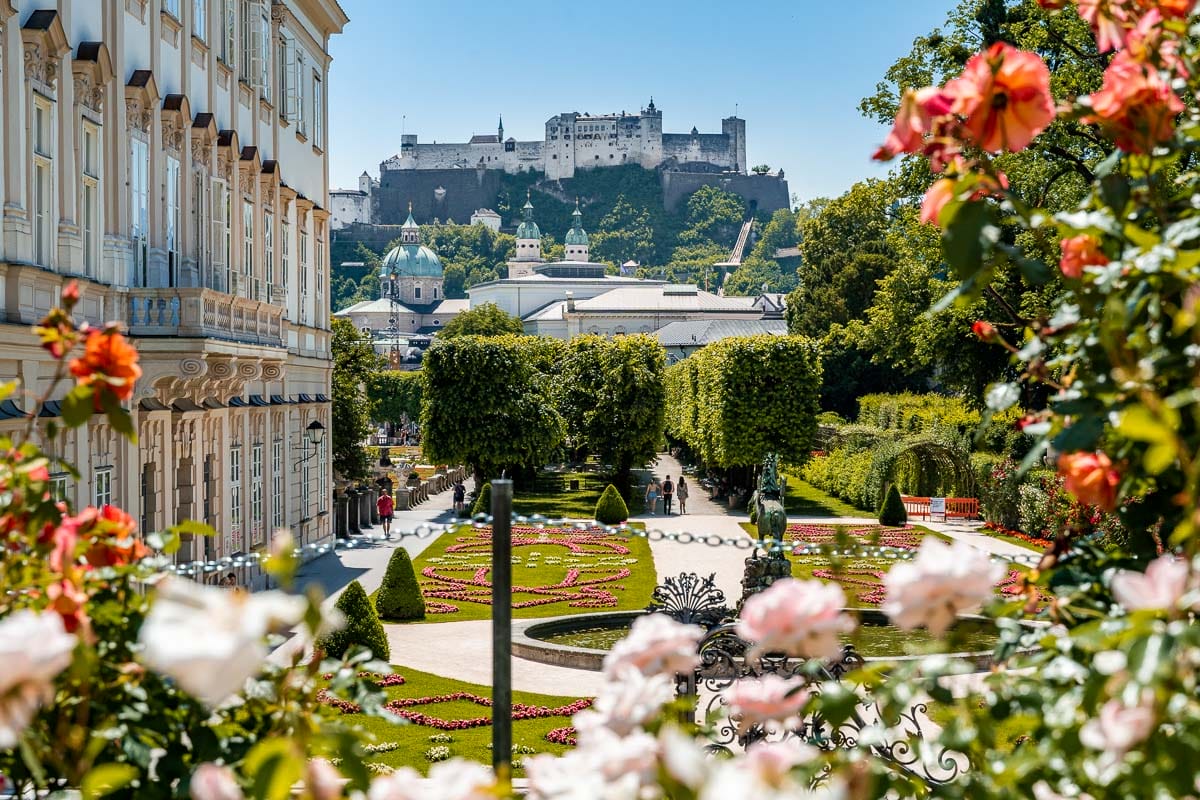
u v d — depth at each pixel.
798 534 51.84
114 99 25.12
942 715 4.89
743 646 17.69
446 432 67.69
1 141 20.11
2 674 3.52
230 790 3.80
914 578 4.26
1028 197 37.03
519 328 181.12
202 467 30.78
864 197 57.47
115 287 25.03
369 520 59.16
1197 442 4.74
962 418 63.12
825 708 4.68
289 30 41.53
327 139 48.38
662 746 4.04
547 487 79.94
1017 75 4.85
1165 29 5.46
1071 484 5.16
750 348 68.31
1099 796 4.32
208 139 31.00
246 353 29.08
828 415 92.94
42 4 21.84
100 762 5.32
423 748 19.78
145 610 5.56
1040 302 39.41
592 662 26.14
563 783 4.06
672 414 108.31
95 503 23.66
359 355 61.88
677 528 55.75
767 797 3.21
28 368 20.94
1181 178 6.52
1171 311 5.28
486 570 42.62
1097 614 5.24
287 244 41.62
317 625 3.94
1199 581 4.10
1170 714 3.98
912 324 59.50
